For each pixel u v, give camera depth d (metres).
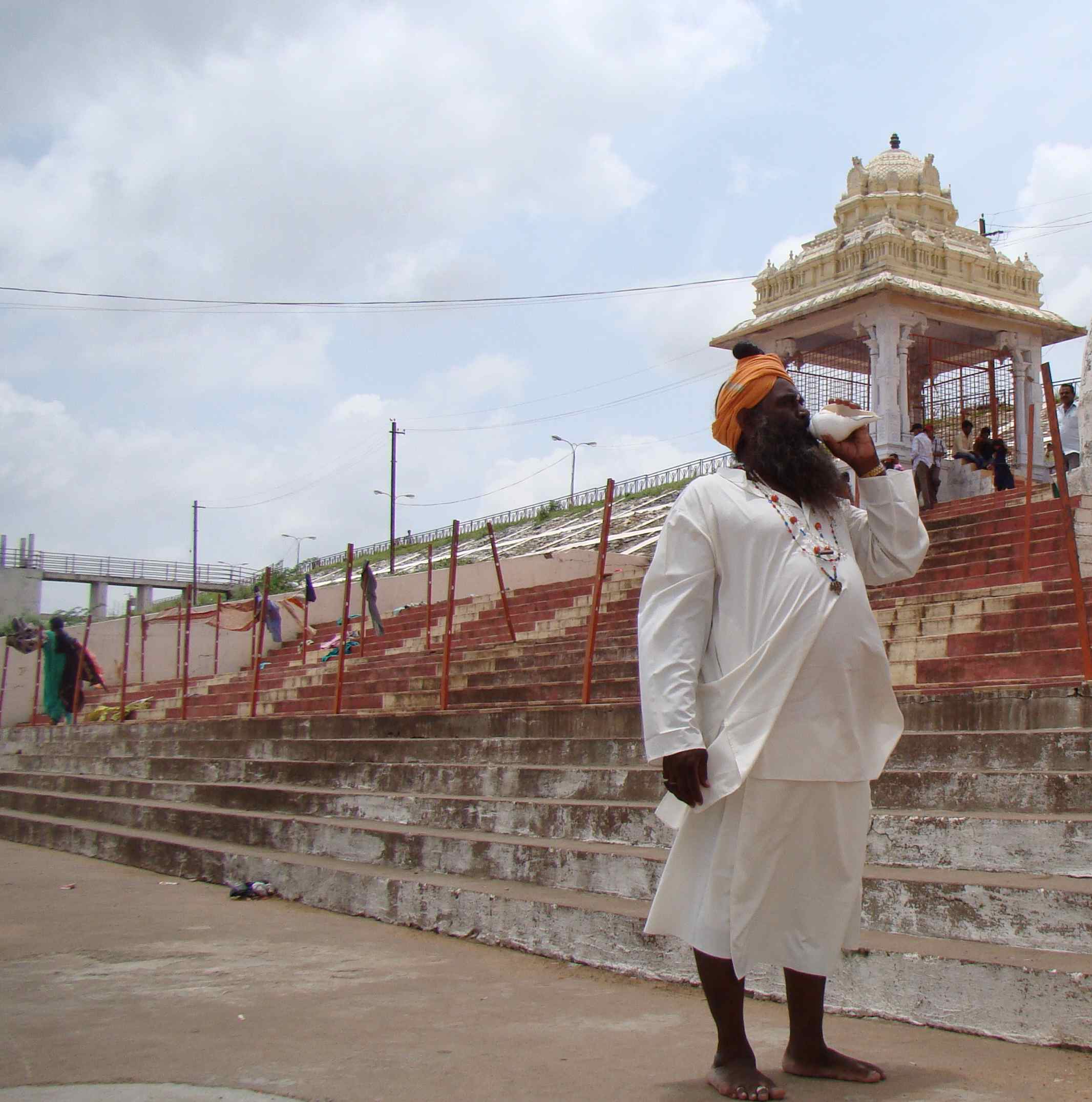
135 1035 3.87
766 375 3.51
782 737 3.16
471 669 12.52
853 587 3.30
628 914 4.85
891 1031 3.74
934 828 4.67
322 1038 3.80
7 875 8.77
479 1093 3.18
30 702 20.38
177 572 49.22
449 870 6.51
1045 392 6.05
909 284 17.80
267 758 10.94
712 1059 3.50
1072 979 3.41
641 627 3.38
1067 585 7.88
